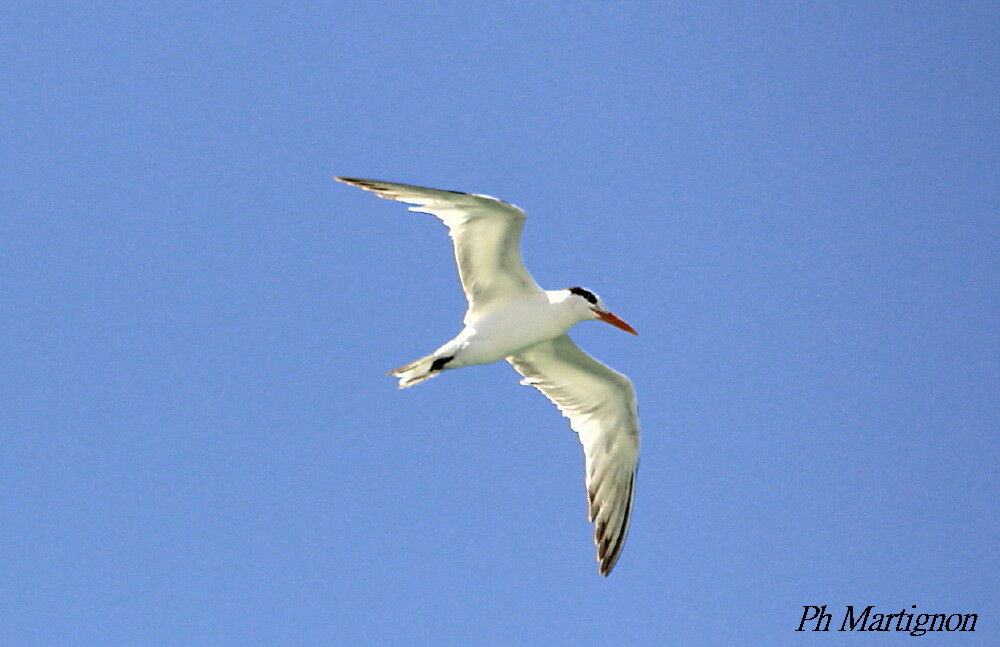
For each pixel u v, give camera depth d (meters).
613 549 15.28
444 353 14.01
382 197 13.02
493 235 13.45
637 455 15.32
